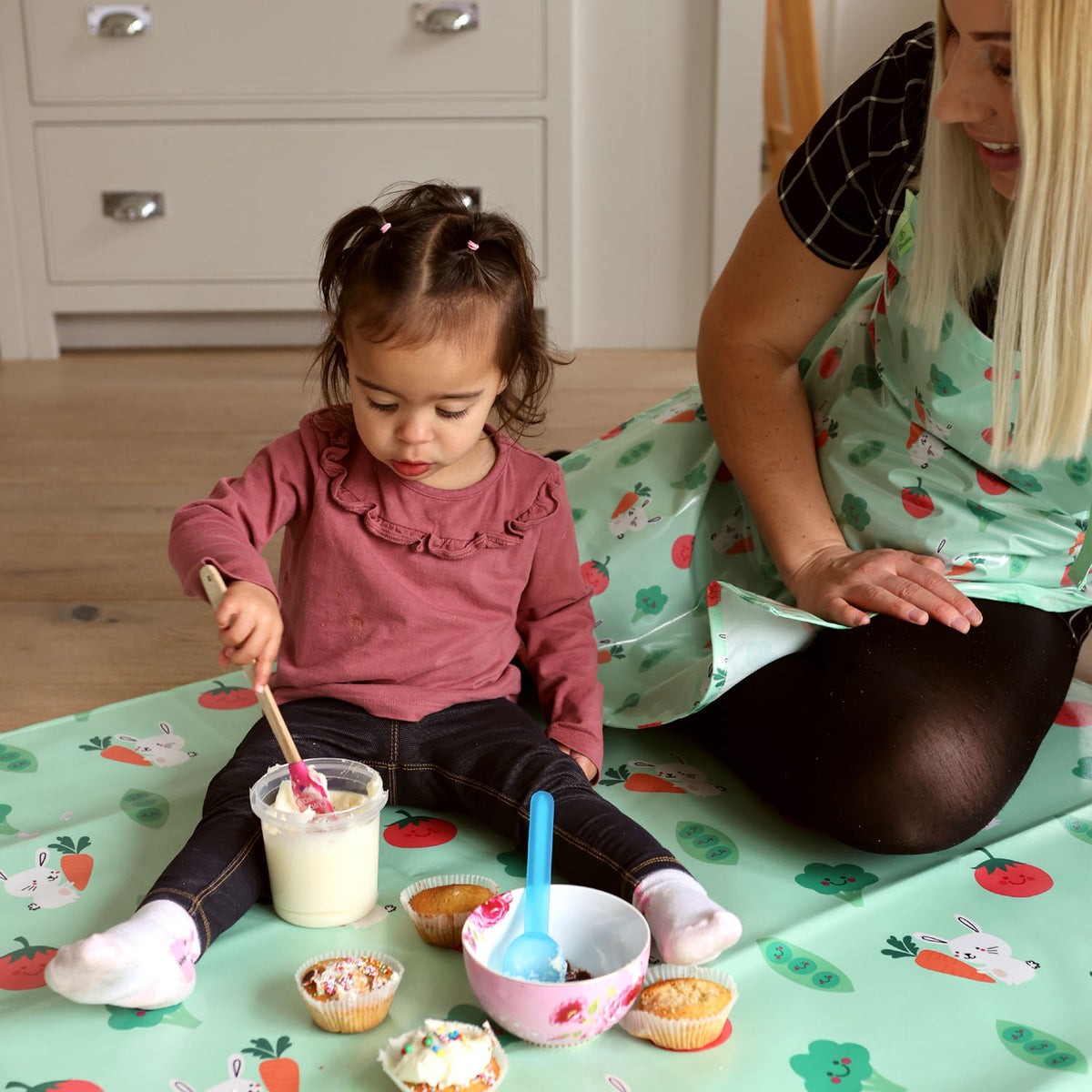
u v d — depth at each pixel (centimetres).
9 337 323
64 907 98
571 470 149
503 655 117
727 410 127
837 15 439
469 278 101
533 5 304
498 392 110
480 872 104
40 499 210
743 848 108
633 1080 79
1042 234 92
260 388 291
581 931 89
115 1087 78
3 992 87
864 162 114
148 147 311
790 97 316
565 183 319
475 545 112
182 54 304
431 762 110
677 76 317
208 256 320
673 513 136
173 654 152
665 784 120
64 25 302
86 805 114
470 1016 85
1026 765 107
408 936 95
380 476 111
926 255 106
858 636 111
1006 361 99
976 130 96
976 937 95
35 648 153
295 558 114
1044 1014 86
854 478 123
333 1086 79
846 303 139
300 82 307
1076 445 100
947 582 112
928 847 102
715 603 112
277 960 91
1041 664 111
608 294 334
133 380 298
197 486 218
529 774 104
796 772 106
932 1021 85
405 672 111
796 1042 83
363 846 95
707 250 331
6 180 313
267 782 97
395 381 100
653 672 130
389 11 303
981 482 116
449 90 309
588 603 125
